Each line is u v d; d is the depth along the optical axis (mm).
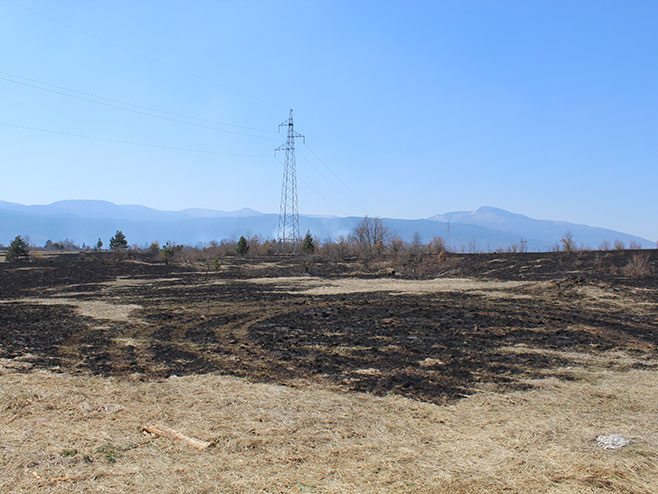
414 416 5594
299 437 5062
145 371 7699
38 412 5852
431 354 8617
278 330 11148
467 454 4602
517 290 17766
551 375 7234
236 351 9102
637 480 4020
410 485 4062
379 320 12117
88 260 38781
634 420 5355
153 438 5094
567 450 4598
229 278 26234
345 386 6812
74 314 13953
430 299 16016
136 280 25516
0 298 18625
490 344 9383
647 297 14766
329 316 12961
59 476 4293
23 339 10281
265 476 4262
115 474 4324
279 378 7254
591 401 6023
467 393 6410
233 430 5262
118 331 11258
